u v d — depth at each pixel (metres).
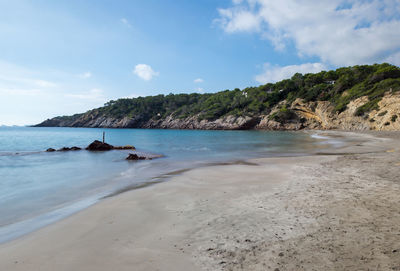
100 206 6.81
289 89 106.38
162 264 3.58
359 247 3.71
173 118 145.50
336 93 79.62
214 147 29.16
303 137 45.69
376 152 17.34
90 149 26.39
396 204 5.68
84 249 4.24
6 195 8.75
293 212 5.54
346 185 7.80
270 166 13.09
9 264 3.83
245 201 6.61
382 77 67.25
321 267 3.22
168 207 6.43
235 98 127.69
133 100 184.38
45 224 5.76
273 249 3.84
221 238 4.38
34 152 24.44
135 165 15.92
